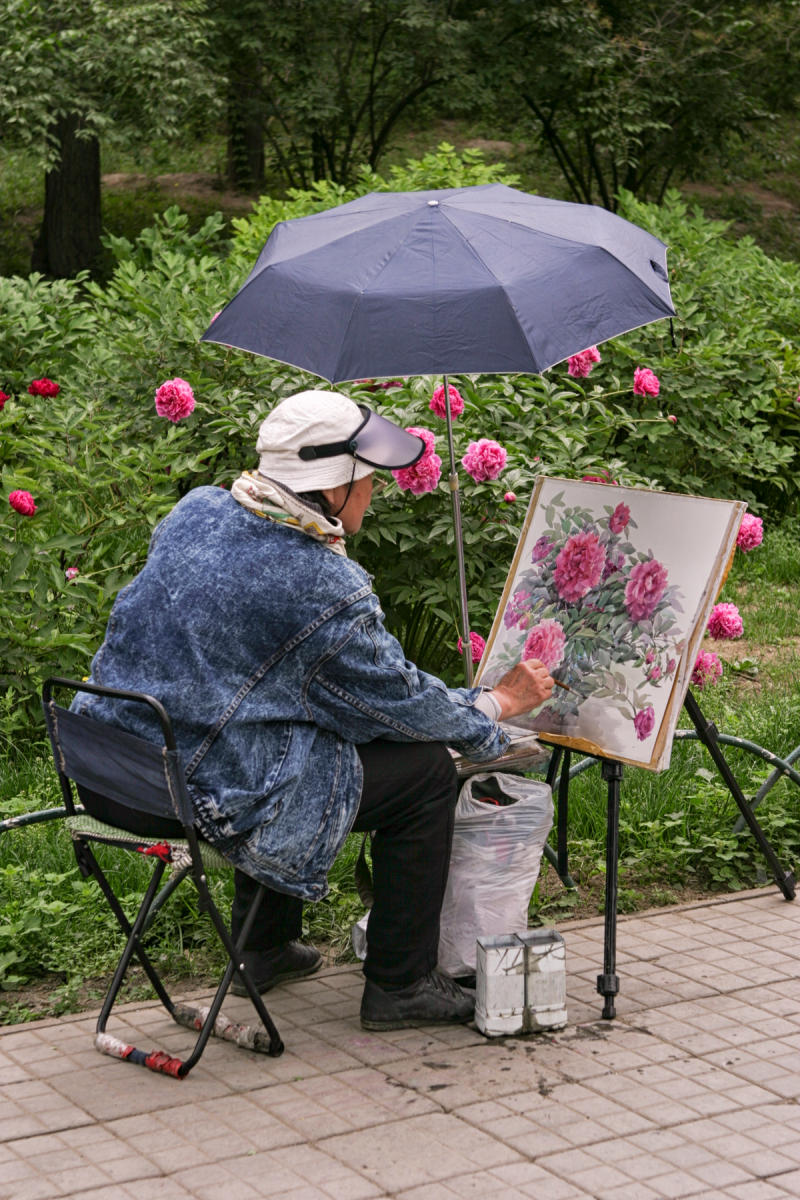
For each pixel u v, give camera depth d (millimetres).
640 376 5750
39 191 22938
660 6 19891
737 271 10609
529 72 18891
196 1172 2701
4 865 4246
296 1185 2650
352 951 3857
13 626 5285
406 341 3035
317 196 10594
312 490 3092
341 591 3047
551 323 3035
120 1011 3484
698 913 4113
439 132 25344
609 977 3420
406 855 3283
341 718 3139
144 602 3088
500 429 6008
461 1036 3332
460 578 4082
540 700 3439
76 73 15023
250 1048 3248
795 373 9445
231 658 3020
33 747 5262
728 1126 2885
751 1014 3430
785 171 27734
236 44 17859
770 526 9539
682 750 5246
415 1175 2688
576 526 3820
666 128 19359
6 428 6668
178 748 3031
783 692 6184
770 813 4742
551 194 23641
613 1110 2949
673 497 3635
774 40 20219
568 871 4227
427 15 17781
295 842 3086
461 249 3188
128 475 5668
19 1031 3369
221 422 6055
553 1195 2615
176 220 9945
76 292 9031
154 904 3600
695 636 3467
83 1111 2955
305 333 3158
